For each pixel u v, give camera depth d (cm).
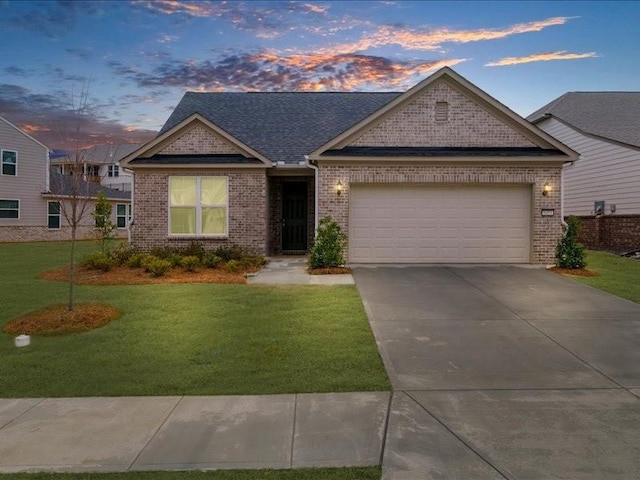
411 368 601
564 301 945
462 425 448
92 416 470
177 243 1542
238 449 405
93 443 417
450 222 1394
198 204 1543
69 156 1038
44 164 2981
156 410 484
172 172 1532
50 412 480
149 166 1505
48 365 608
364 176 1376
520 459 387
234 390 532
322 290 1041
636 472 367
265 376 571
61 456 395
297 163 1554
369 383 549
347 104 2027
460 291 1034
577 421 455
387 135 1405
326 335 725
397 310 877
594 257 1648
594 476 362
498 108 1389
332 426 446
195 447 409
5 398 515
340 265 1330
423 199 1392
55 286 1104
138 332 740
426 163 1363
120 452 401
